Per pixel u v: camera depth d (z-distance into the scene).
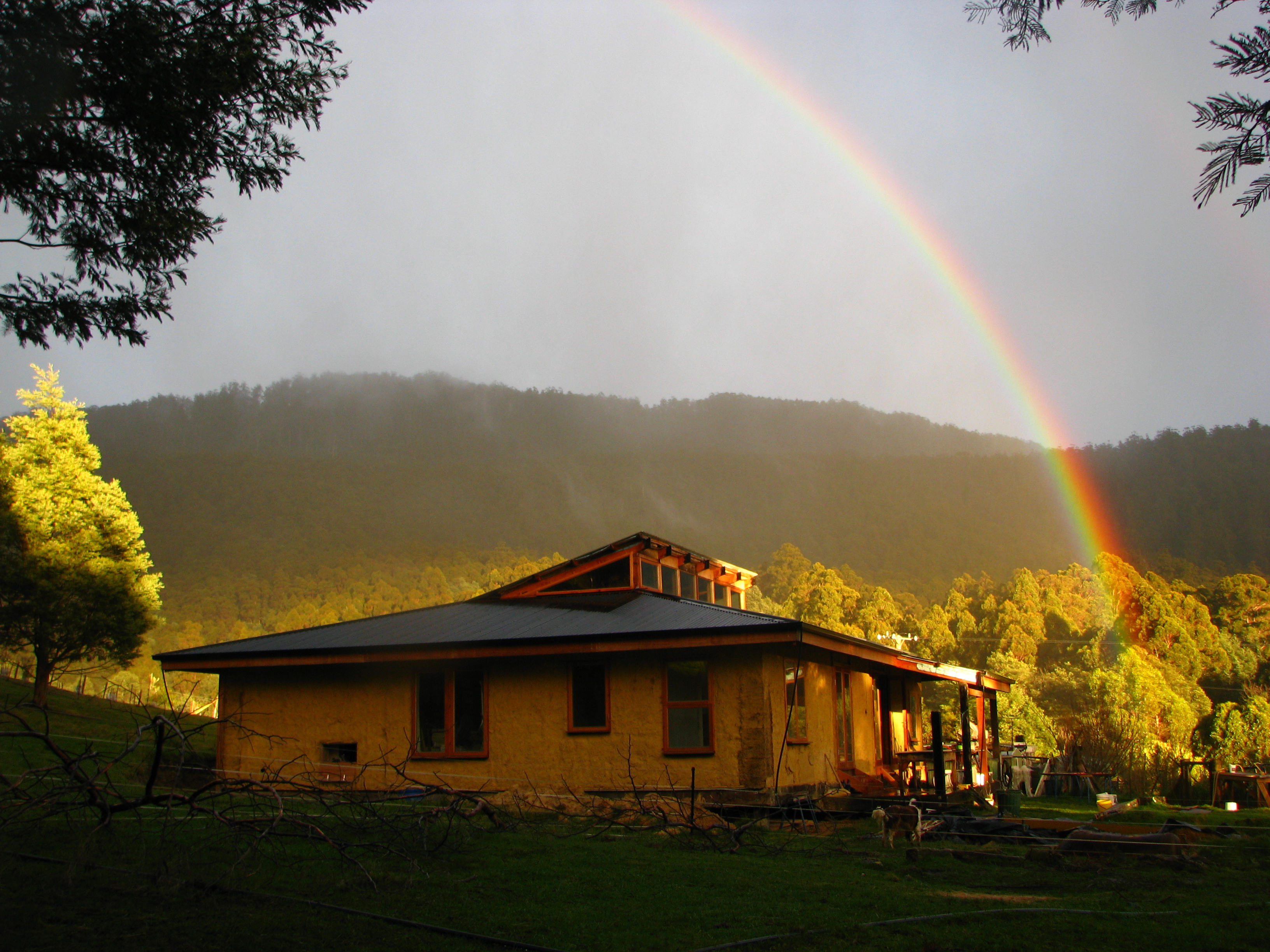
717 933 5.93
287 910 6.01
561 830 11.23
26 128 6.59
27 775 6.83
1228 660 55.50
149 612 32.41
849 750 18.55
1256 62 4.05
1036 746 31.06
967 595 110.38
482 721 15.50
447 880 7.26
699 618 14.92
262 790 8.17
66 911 5.63
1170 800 23.36
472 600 19.97
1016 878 8.55
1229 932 6.12
